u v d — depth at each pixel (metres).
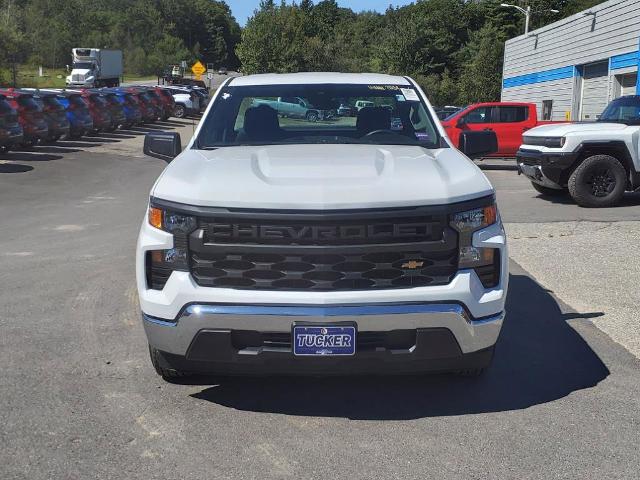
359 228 3.54
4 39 66.94
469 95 60.28
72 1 112.19
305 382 4.38
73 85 59.81
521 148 12.62
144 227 3.85
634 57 20.59
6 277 7.05
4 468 3.29
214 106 5.15
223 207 3.57
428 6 80.38
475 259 3.66
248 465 3.33
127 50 109.56
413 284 3.60
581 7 67.62
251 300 3.53
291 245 3.54
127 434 3.64
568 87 26.55
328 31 91.50
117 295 6.38
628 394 4.20
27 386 4.25
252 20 63.00
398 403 4.07
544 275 7.10
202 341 3.60
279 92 5.20
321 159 4.18
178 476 3.23
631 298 6.27
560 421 3.82
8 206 12.54
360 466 3.33
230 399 4.10
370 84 5.32
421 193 3.60
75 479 3.20
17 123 19.95
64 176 17.30
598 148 11.57
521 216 10.80
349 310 3.50
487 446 3.54
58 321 5.57
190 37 141.62
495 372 4.57
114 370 4.53
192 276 3.64
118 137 28.59
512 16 73.00
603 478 3.23
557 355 4.89
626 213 10.96
